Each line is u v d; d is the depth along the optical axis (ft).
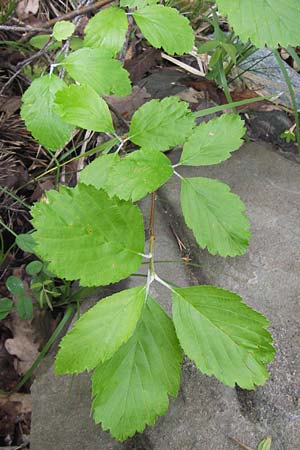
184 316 0.79
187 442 1.06
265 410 1.08
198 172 1.59
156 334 0.81
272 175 1.57
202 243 0.94
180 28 1.03
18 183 1.65
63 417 1.14
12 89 1.82
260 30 0.96
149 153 0.94
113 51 1.05
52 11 2.06
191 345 0.78
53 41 1.39
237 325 0.78
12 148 1.70
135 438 1.08
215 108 1.48
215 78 1.90
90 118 0.97
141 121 0.99
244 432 1.05
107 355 0.75
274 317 1.22
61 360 0.74
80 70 1.02
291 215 1.44
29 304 1.31
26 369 1.34
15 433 1.25
